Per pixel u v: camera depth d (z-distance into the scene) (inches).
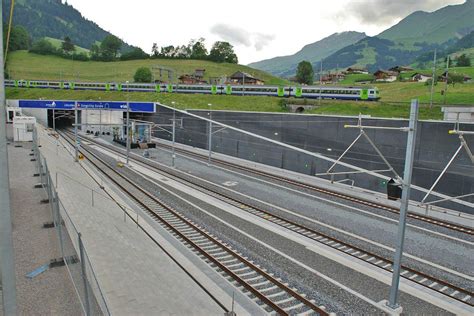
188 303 486.3
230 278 639.8
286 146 1784.0
